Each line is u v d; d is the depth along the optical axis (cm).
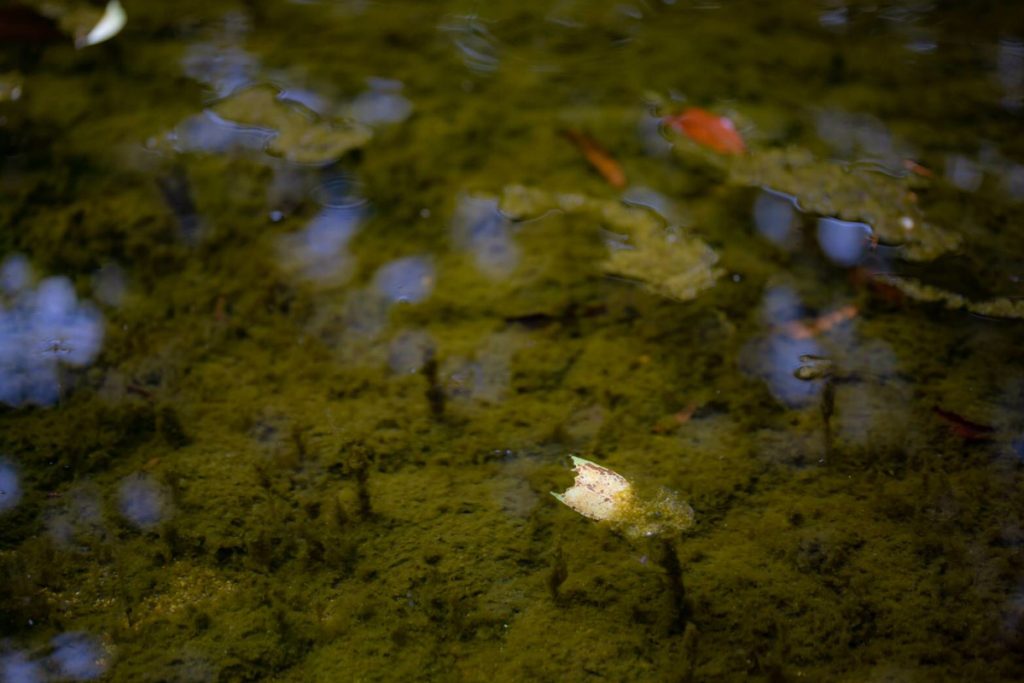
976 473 106
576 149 124
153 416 109
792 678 99
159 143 124
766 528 104
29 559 103
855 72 130
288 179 122
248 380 111
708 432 108
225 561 103
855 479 106
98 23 134
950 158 123
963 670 99
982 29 135
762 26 135
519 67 131
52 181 121
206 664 100
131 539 104
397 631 101
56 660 100
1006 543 104
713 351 112
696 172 122
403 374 111
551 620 101
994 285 115
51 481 106
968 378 111
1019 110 127
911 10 138
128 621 101
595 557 103
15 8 134
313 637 101
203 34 134
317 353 112
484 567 103
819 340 113
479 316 114
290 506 105
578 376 111
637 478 106
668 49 133
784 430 108
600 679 99
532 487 106
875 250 117
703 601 102
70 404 109
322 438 108
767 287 115
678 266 117
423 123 125
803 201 120
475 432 108
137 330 113
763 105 127
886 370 111
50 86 128
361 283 116
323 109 127
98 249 117
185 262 117
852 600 102
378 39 133
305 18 136
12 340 112
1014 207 120
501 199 120
